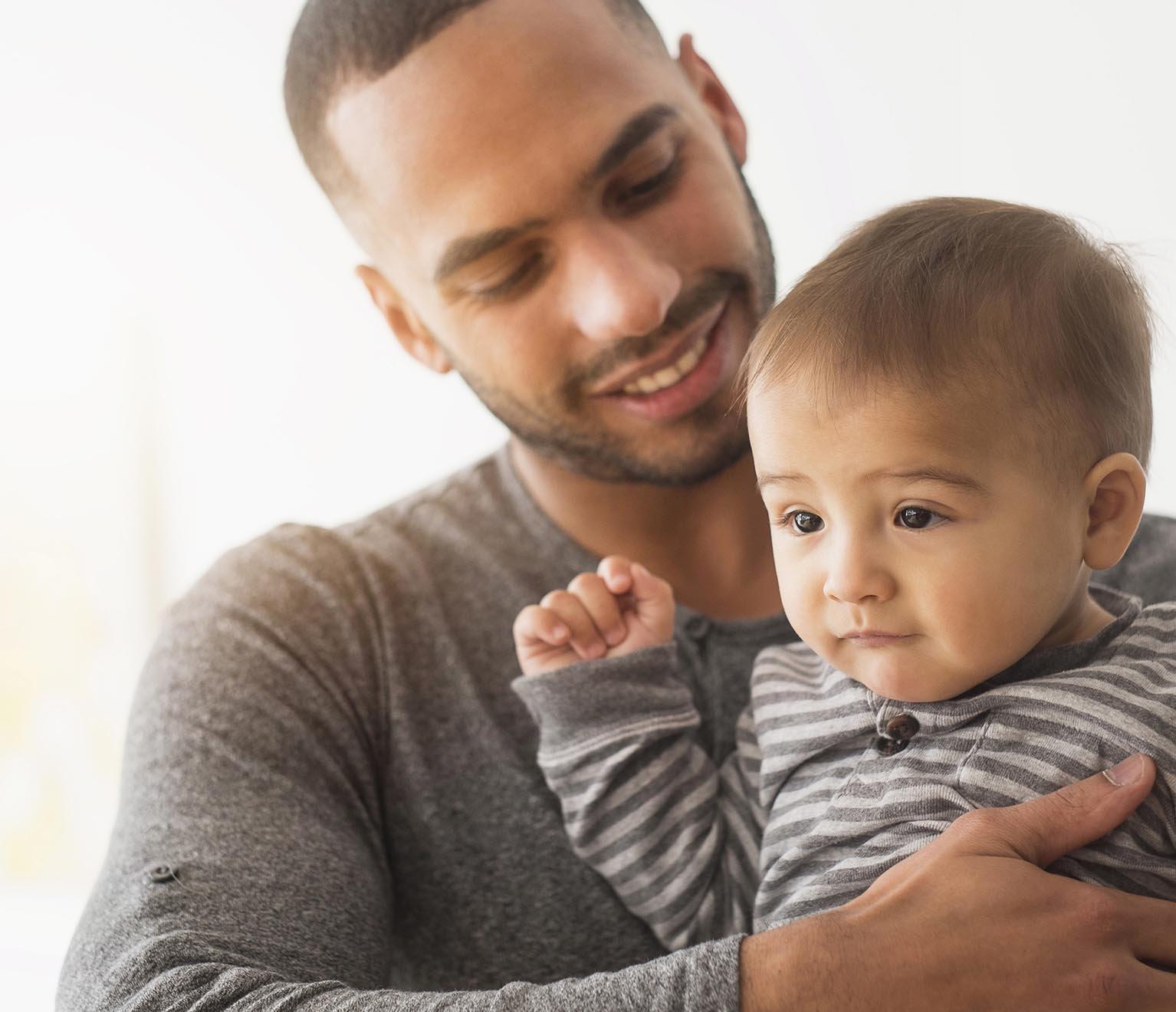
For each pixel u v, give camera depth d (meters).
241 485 2.99
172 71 2.87
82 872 2.96
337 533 1.17
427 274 1.02
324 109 1.02
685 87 1.06
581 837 0.97
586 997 0.71
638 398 1.02
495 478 1.20
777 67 2.46
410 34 0.95
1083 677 0.82
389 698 1.06
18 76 2.89
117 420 3.01
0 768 2.98
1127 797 0.76
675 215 0.99
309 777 0.98
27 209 3.02
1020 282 0.79
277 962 0.82
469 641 1.08
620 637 1.01
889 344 0.77
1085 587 0.87
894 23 2.35
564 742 0.98
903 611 0.79
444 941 1.02
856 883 0.83
